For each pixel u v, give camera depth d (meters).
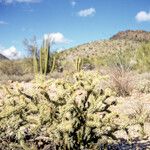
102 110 3.26
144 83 8.80
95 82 3.25
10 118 3.14
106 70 9.86
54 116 3.09
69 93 3.21
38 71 15.13
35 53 15.42
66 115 3.07
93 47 64.00
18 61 16.53
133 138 4.20
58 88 3.24
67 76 3.46
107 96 3.26
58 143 3.09
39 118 3.02
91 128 3.11
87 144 3.14
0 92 4.86
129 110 5.75
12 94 3.24
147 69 13.54
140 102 6.71
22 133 3.16
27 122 3.15
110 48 63.38
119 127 3.14
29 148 3.11
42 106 3.04
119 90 7.72
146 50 14.45
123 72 8.65
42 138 3.38
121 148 3.79
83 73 3.38
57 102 3.14
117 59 10.68
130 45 65.56
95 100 3.27
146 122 4.98
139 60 14.05
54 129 2.98
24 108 3.14
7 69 15.80
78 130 3.08
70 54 59.84
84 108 3.27
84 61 18.48
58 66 16.36
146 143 3.99
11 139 3.38
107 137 3.15
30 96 3.21
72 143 3.06
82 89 3.27
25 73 15.95
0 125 3.15
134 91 7.98
